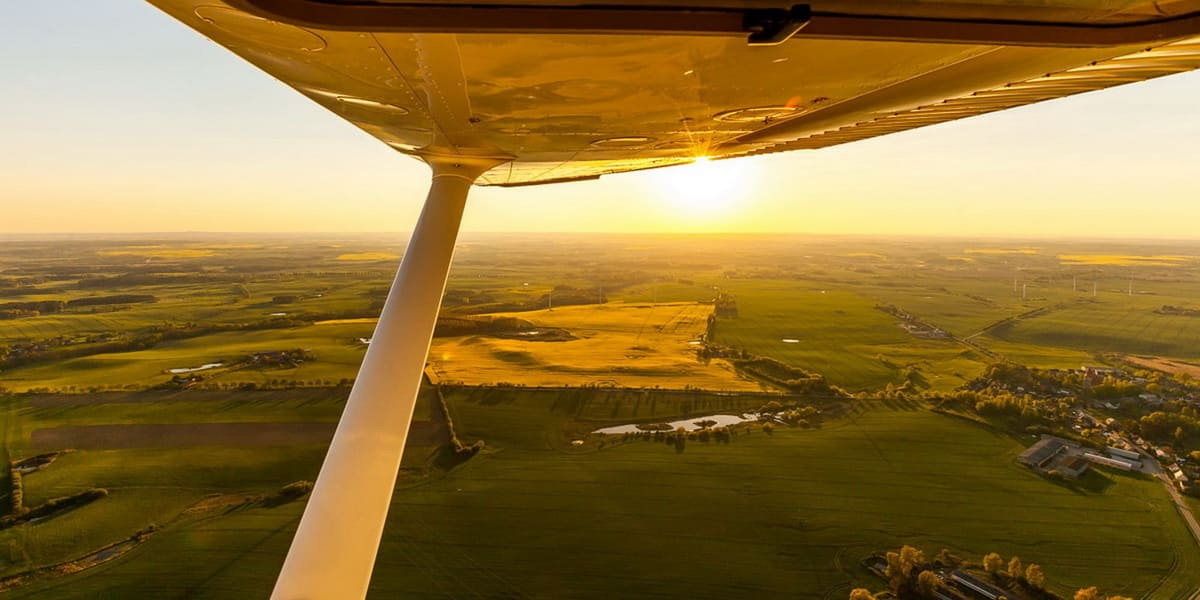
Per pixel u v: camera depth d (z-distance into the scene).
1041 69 4.34
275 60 4.45
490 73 4.55
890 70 4.34
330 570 5.27
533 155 8.53
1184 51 3.87
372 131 7.49
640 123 6.43
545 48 3.93
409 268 7.55
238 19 3.52
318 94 5.59
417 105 5.70
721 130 6.95
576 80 4.69
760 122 6.42
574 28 3.16
